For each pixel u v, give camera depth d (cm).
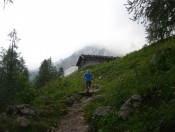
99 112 1441
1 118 1350
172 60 1555
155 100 1261
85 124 1448
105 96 1783
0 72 1527
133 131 1100
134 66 2786
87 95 2250
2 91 1462
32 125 1380
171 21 1239
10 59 1560
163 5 1195
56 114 1653
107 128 1247
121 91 1551
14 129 1309
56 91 2658
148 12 1242
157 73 1504
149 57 2552
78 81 3198
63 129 1446
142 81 1508
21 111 1490
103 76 3084
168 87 1289
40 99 1894
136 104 1288
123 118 1255
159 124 1009
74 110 1791
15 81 1564
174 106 1037
